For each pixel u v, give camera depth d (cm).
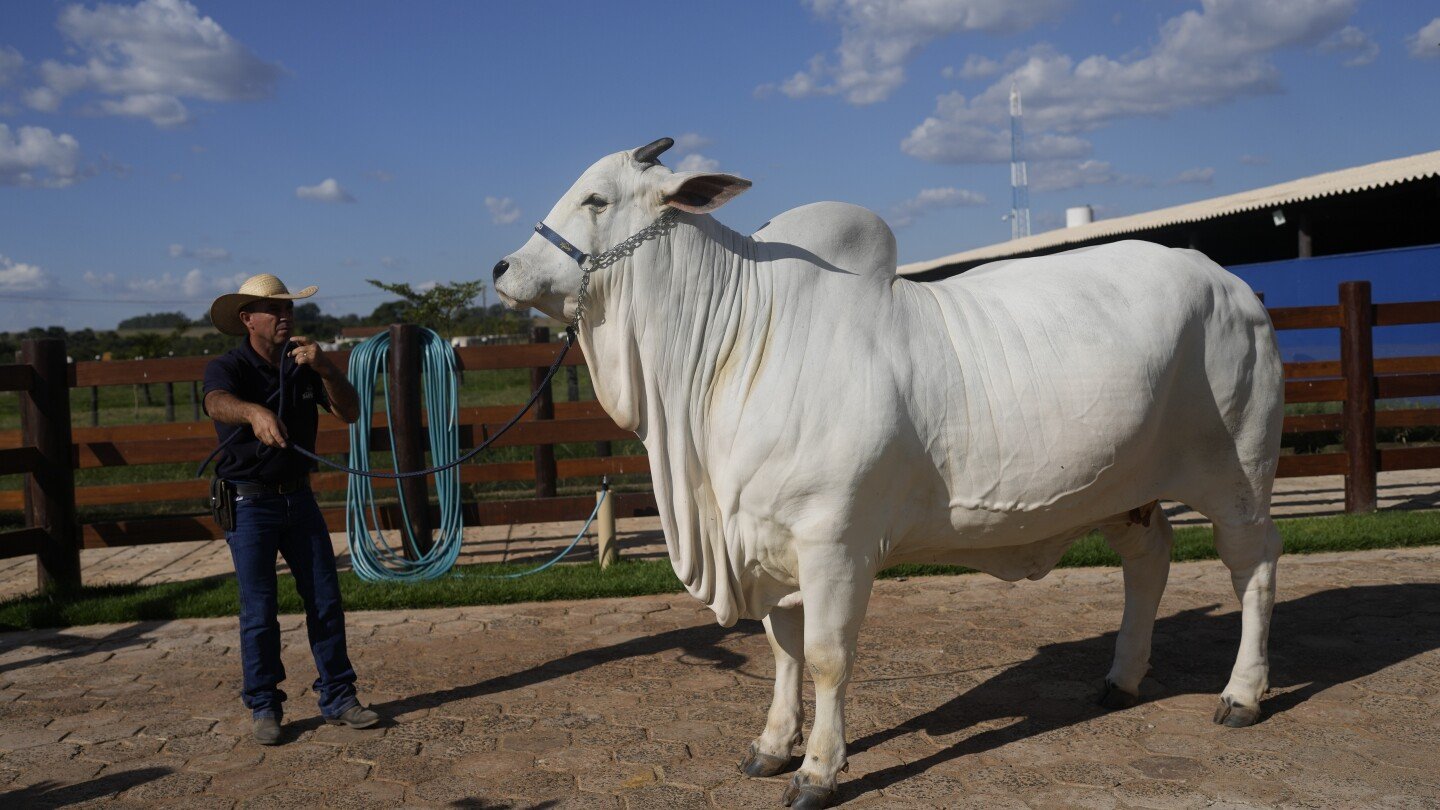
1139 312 391
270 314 454
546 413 838
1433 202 1739
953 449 374
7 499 768
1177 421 406
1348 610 568
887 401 360
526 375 3347
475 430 816
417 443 764
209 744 438
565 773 398
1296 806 347
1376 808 343
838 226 382
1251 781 368
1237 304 412
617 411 389
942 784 377
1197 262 417
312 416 471
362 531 723
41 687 514
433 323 3300
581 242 374
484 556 848
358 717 450
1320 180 1856
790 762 398
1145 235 2144
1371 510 846
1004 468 378
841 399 358
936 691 473
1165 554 443
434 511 805
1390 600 586
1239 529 421
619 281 376
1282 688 456
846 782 383
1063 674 489
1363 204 1806
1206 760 387
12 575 833
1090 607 599
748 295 376
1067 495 385
